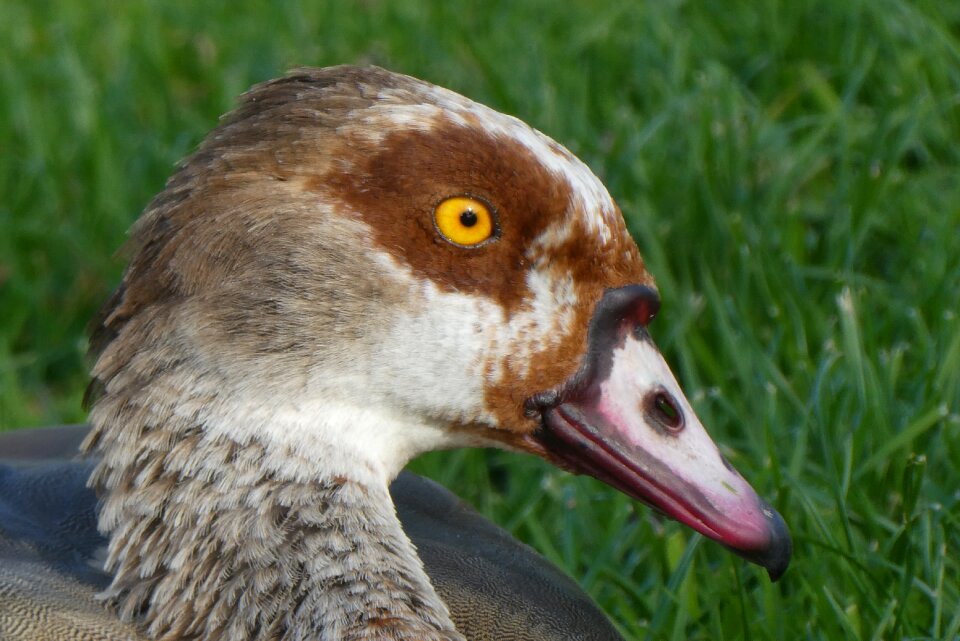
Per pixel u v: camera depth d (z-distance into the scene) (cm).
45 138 1132
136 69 1224
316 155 590
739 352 875
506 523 852
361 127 592
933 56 1071
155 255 597
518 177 594
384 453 616
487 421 617
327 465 598
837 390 838
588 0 1257
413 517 709
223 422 591
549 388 612
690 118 1059
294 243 588
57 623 586
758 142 1047
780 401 865
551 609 665
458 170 591
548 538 819
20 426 923
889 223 991
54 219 1091
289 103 600
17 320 1032
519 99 1120
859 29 1121
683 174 1020
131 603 600
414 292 595
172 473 594
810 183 1054
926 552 728
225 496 590
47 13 1323
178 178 604
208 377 589
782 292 919
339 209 590
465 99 612
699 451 615
